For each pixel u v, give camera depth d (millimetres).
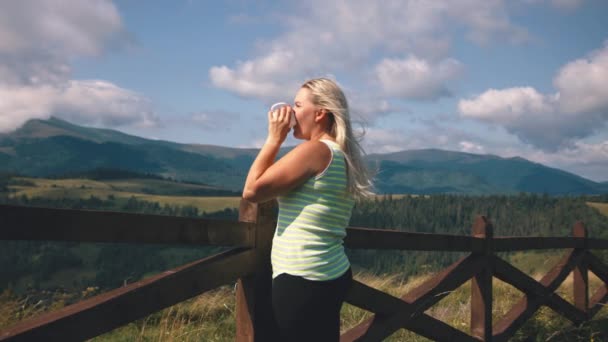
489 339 3861
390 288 7059
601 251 10133
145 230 1792
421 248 3203
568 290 6840
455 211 197750
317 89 2141
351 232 2633
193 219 1992
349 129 2156
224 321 4953
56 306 4766
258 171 2002
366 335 2791
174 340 3996
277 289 2023
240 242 2240
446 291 3414
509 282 4230
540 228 172625
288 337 2006
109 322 1671
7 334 1407
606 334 5062
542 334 4773
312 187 2000
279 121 2068
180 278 1925
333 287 2027
